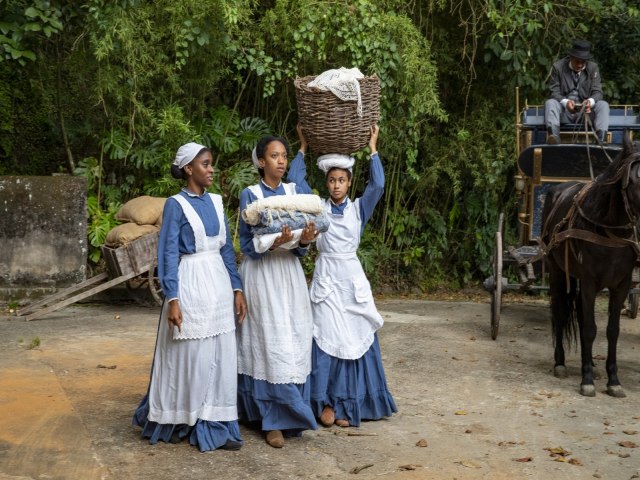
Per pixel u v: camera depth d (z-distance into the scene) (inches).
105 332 319.9
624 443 204.2
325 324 213.2
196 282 191.3
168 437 196.9
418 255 454.9
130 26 364.8
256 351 198.5
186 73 402.6
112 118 399.5
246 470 182.2
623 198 235.3
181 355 191.6
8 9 360.8
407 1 433.7
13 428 207.0
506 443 204.2
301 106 215.2
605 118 339.0
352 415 214.4
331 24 393.4
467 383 260.4
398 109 420.5
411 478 180.2
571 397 247.3
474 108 459.8
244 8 384.8
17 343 299.0
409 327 346.3
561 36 451.5
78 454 189.6
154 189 403.5
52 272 374.9
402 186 449.1
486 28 439.8
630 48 464.4
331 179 216.2
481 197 464.1
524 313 385.7
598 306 409.7
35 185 372.8
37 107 437.1
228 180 418.6
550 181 325.1
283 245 191.5
